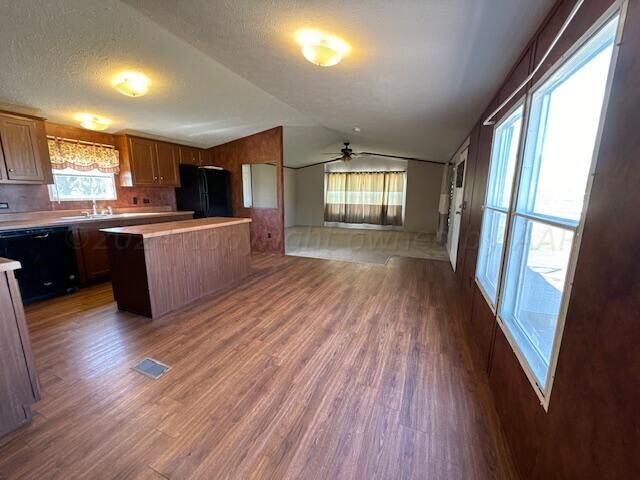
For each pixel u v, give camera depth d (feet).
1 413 4.63
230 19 6.13
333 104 11.60
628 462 2.14
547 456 3.39
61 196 12.59
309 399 5.60
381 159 29.14
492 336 6.21
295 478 4.07
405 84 8.30
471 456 4.44
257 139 17.67
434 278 13.51
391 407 5.41
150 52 7.88
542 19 4.44
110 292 11.35
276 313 9.48
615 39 2.65
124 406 5.36
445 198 23.22
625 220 2.35
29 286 10.03
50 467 4.18
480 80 7.17
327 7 5.26
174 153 16.72
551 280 4.33
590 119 3.46
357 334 8.15
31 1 5.70
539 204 5.00
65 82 9.00
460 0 4.44
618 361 2.32
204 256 10.85
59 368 6.48
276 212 18.11
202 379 6.15
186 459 4.33
